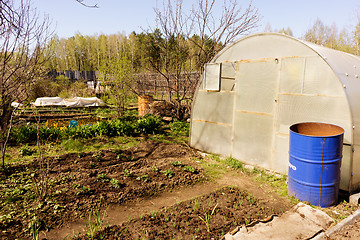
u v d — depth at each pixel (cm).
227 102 634
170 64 1273
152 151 716
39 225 329
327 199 394
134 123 1052
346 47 2595
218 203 405
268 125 548
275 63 527
